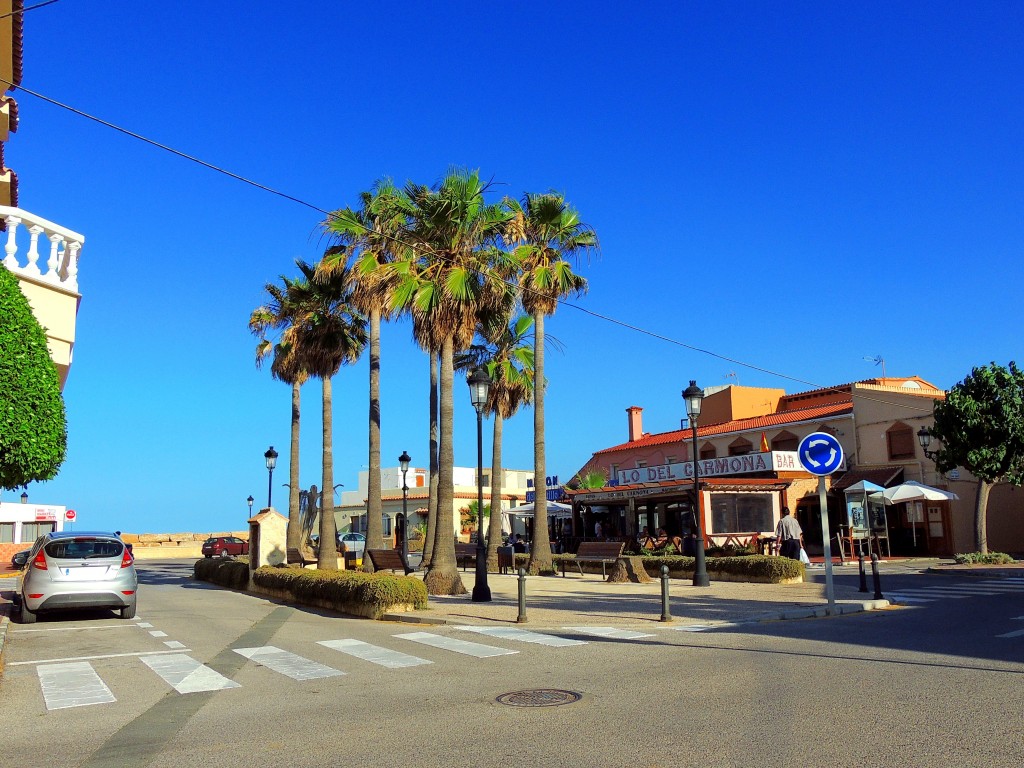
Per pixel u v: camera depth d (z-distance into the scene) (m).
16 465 10.02
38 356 10.36
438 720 6.75
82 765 5.77
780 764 5.23
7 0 15.10
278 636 12.66
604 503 37.41
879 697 7.07
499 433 33.34
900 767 5.12
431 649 10.87
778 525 25.86
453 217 19.88
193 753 5.99
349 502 69.81
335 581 17.00
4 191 17.92
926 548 32.22
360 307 25.70
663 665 9.15
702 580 20.27
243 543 52.00
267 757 5.82
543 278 25.38
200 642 12.14
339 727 6.64
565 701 7.31
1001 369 26.47
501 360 32.91
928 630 11.41
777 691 7.46
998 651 9.39
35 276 12.94
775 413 44.41
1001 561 24.84
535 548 26.75
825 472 14.30
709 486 27.73
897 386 40.12
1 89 16.69
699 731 6.10
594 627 12.65
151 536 66.75
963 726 6.04
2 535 53.72
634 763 5.37
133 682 8.95
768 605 15.07
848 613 13.95
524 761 5.50
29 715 7.43
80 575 14.87
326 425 28.48
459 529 55.00
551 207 26.45
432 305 19.88
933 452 28.47
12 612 15.95
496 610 15.32
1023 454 25.75
